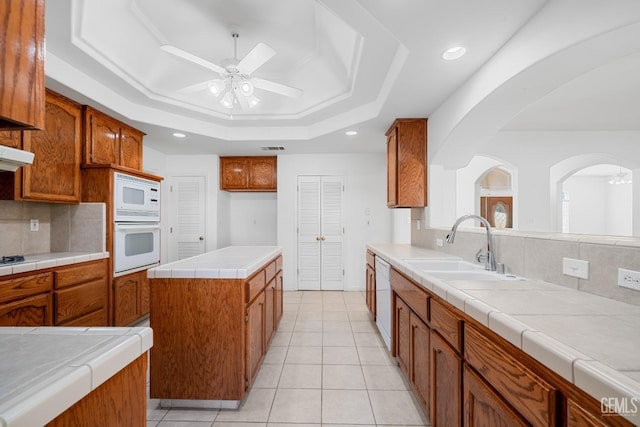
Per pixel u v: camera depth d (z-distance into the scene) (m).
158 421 1.65
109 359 0.62
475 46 1.74
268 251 2.71
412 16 1.49
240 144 4.04
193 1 1.99
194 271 1.74
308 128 3.80
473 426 1.04
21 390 0.48
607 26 1.22
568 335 0.76
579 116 3.26
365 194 4.64
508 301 1.06
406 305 1.95
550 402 0.68
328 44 2.44
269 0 1.98
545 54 1.44
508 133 3.87
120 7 2.02
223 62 2.18
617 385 0.53
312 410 1.75
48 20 1.78
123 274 2.87
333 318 3.36
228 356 1.73
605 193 5.84
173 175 4.70
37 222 2.64
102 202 2.74
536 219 3.83
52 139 2.40
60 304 2.22
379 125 3.21
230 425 1.62
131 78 2.58
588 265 1.17
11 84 0.58
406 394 1.91
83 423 0.57
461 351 1.14
